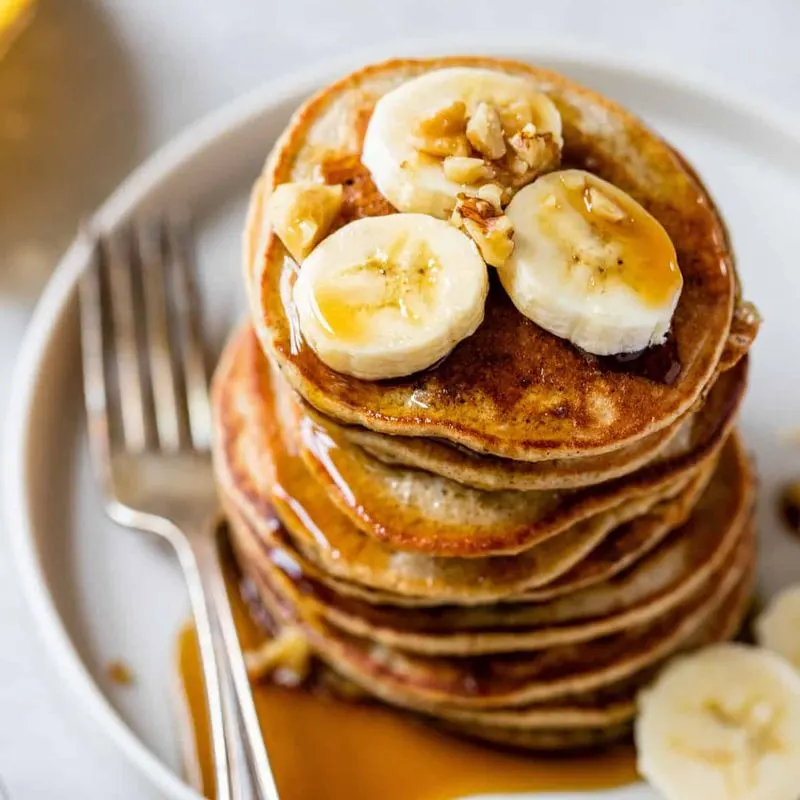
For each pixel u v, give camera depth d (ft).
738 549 1.28
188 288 1.38
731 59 1.53
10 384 1.38
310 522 1.16
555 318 1.05
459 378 1.05
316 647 1.24
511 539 1.10
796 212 1.42
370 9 1.57
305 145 1.12
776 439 1.36
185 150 1.42
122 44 1.55
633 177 1.12
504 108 1.09
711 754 1.23
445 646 1.18
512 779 1.23
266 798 1.15
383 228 1.05
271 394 1.20
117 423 1.33
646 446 1.08
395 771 1.23
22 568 1.25
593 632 1.19
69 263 1.37
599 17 1.56
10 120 1.52
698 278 1.09
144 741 1.24
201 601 1.25
